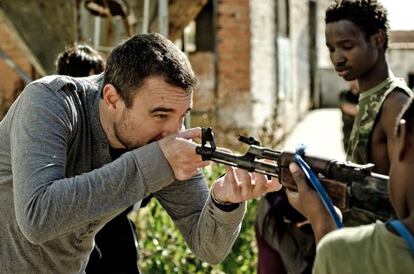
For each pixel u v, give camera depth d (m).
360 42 3.10
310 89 18.80
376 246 1.57
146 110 2.25
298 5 16.41
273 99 13.20
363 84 3.13
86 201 2.14
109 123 2.36
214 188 2.43
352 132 3.15
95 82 2.46
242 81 11.27
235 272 4.54
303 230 3.52
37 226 2.14
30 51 6.75
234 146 7.86
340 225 1.77
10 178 2.38
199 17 11.41
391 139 2.94
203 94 11.23
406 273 1.52
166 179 2.21
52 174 2.19
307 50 17.97
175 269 4.48
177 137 2.22
